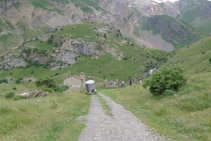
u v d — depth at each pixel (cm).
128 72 15488
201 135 931
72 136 1019
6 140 956
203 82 2292
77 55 19388
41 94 3262
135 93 3002
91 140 942
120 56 19188
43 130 1136
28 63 19438
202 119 1184
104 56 19200
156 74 2327
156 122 1293
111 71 15900
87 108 2033
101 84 7050
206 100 1571
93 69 16625
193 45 18450
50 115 1527
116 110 1848
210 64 7388
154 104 1922
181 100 1716
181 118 1270
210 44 16050
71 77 7719
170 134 990
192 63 10325
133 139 932
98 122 1346
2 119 1272
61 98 2536
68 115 1605
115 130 1110
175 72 2270
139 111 1717
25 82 15600
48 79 5631
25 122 1310
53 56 19288
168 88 2194
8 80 16475
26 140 962
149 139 925
